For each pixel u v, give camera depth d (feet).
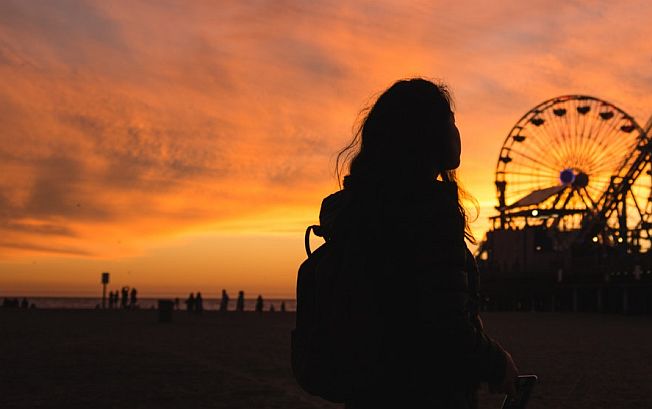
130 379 41.52
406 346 7.56
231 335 83.51
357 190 8.13
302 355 8.14
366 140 8.50
